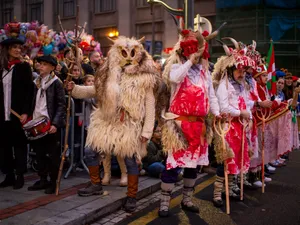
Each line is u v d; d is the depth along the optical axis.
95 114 4.67
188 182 4.69
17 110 4.93
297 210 4.88
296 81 10.05
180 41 4.43
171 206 4.89
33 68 6.89
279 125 6.39
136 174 4.55
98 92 4.46
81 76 6.36
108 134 4.40
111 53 4.49
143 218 4.39
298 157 9.43
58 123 4.85
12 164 5.19
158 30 23.00
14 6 26.39
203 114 4.34
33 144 5.05
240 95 5.04
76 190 5.02
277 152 6.44
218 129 4.82
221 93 4.86
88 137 4.60
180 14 8.29
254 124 5.54
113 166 5.96
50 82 4.89
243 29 22.52
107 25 24.44
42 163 5.02
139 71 4.40
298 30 22.38
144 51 4.52
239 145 4.90
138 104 4.38
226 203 4.72
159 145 6.22
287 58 22.48
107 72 4.46
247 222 4.37
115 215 4.43
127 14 23.80
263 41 22.27
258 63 6.12
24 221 3.80
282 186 6.21
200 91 4.31
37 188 4.99
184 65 4.20
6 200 4.51
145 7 23.42
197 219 4.42
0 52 5.04
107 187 5.25
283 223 4.36
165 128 4.41
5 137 5.04
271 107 5.76
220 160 4.77
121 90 4.40
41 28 7.47
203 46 4.34
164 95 4.57
